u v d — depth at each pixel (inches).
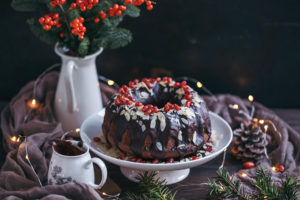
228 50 65.9
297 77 66.9
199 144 48.7
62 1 47.6
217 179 46.9
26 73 67.4
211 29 64.7
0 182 47.4
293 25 63.8
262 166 51.0
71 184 45.0
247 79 67.6
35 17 63.7
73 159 45.3
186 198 47.6
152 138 47.3
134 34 65.2
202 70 67.4
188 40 65.5
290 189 44.5
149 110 47.9
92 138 52.5
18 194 45.1
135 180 49.7
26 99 59.7
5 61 66.3
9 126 56.6
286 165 51.8
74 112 55.4
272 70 66.8
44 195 45.0
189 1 63.2
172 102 51.4
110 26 52.0
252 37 64.9
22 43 65.2
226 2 63.2
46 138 52.3
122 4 51.4
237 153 52.7
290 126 59.9
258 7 63.2
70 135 56.2
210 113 54.6
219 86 68.3
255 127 53.1
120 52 66.4
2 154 53.6
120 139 48.6
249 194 47.3
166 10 63.7
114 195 47.4
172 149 47.6
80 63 53.7
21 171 48.2
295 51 65.3
